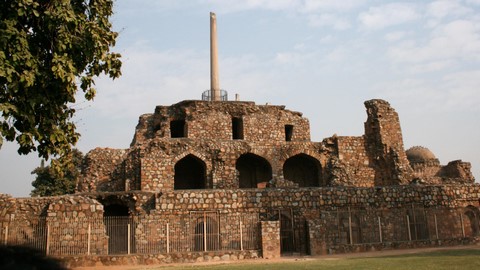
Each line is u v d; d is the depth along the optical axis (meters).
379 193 30.14
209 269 18.59
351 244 27.06
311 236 26.38
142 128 42.09
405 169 39.44
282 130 40.97
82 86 17.42
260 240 25.34
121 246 24.91
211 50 51.31
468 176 45.56
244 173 39.66
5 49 15.34
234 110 40.62
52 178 45.72
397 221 29.39
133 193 27.80
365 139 40.78
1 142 15.18
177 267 20.53
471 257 19.69
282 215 28.08
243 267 18.91
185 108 40.22
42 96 16.28
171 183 34.16
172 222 26.44
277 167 38.00
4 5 15.66
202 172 37.53
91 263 23.00
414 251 25.95
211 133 39.59
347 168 38.88
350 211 28.08
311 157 39.22
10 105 15.15
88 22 17.14
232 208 27.45
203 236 26.28
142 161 33.75
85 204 24.62
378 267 16.94
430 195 31.06
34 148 16.70
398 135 40.88
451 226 30.38
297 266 18.55
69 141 17.88
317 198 28.88
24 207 24.92
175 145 35.16
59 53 16.61
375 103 41.03
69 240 24.06
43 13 16.52
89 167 35.09
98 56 17.28
